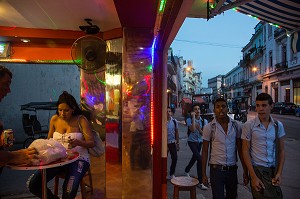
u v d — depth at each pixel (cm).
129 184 390
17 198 450
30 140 916
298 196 492
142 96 392
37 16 369
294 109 2578
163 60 415
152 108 408
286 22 542
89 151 348
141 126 393
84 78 431
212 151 334
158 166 405
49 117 1118
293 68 2825
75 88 1109
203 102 2458
